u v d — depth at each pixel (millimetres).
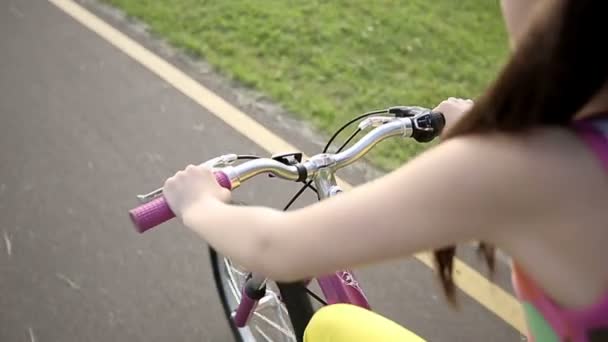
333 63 4551
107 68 4426
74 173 3619
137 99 4168
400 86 4398
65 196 3482
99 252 3209
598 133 983
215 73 4430
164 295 3047
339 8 5098
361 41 4762
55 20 4875
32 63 4445
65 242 3248
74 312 2957
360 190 1096
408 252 1052
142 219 1529
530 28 953
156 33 4785
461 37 4852
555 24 915
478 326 2977
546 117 970
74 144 3807
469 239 1026
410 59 4637
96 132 3902
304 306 2066
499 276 3152
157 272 3137
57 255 3188
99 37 4715
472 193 988
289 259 1155
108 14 4973
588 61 920
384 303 3064
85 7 5047
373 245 1059
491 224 1003
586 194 970
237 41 4719
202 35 4762
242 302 2398
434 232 1020
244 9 5031
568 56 918
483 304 3051
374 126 1992
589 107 1025
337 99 4258
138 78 4348
